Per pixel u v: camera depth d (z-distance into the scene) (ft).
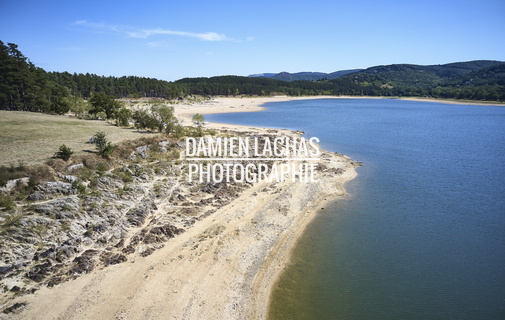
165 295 72.08
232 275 81.35
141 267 80.18
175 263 82.89
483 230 109.50
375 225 112.68
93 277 75.00
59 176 107.34
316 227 110.52
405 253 95.50
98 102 252.42
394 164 189.98
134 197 110.01
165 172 134.51
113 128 196.85
